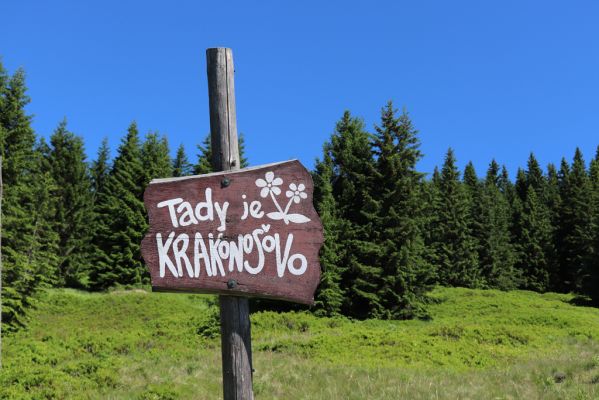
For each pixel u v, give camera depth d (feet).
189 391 30.83
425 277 108.17
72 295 117.80
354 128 122.72
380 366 41.65
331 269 103.96
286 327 73.56
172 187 11.96
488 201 202.80
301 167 12.07
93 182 209.05
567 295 162.61
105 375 33.40
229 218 11.89
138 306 108.68
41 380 32.50
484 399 29.89
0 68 123.44
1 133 116.57
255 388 31.73
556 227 205.05
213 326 67.92
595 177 259.80
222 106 12.68
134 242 147.23
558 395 30.09
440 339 57.36
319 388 32.78
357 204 114.83
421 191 123.54
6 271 89.30
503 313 95.71
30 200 109.19
